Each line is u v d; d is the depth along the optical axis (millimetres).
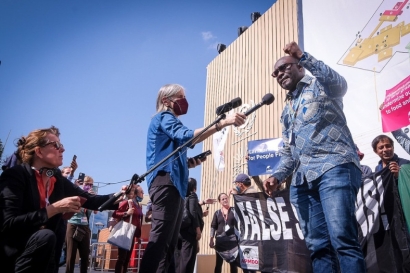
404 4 3982
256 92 6891
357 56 4375
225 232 4906
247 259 4277
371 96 4074
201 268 6203
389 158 3615
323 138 2215
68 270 4430
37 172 2281
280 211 4145
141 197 5430
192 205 4539
